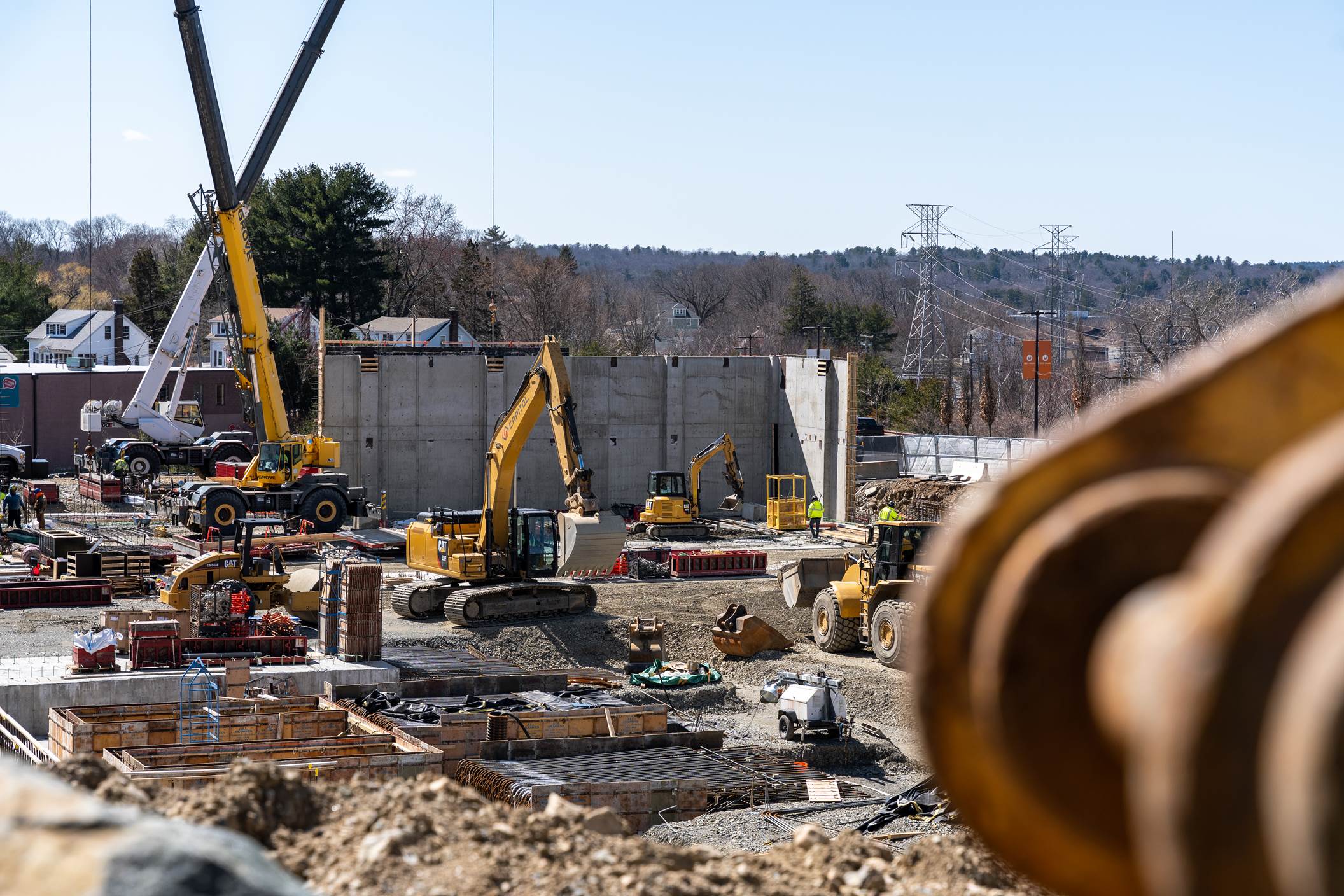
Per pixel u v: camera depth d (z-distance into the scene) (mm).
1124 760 2334
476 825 8297
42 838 4070
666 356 58719
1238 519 1681
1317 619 1553
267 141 43625
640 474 58812
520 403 33875
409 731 20781
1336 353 2184
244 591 27891
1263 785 1569
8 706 23719
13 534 41062
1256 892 1588
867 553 31547
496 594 33531
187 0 40219
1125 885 2426
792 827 17031
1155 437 2285
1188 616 1713
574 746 21062
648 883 7555
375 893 7406
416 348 57094
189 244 110750
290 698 22109
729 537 51438
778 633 31375
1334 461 1568
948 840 9055
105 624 28266
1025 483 2346
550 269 123125
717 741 22188
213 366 107188
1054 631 2299
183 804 8312
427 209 132125
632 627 30375
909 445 65000
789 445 59156
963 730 2447
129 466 56156
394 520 54594
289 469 45781
